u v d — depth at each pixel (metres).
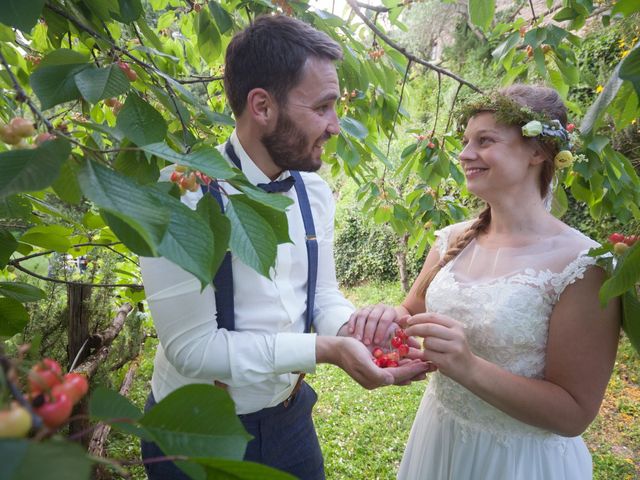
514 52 2.02
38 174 0.51
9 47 1.66
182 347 1.19
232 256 1.27
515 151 1.42
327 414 4.54
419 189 2.84
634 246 0.73
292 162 1.28
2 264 1.21
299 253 1.45
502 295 1.40
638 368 4.87
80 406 2.02
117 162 0.85
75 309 2.31
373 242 9.95
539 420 1.30
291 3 1.74
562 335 1.32
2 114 1.44
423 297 1.82
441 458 1.58
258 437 1.43
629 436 3.98
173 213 0.59
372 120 2.47
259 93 1.19
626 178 1.87
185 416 0.49
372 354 1.53
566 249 1.40
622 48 5.08
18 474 0.32
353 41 1.95
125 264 3.00
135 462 0.42
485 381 1.28
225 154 1.37
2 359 0.41
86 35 1.26
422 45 10.88
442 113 9.19
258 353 1.20
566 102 2.02
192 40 2.62
